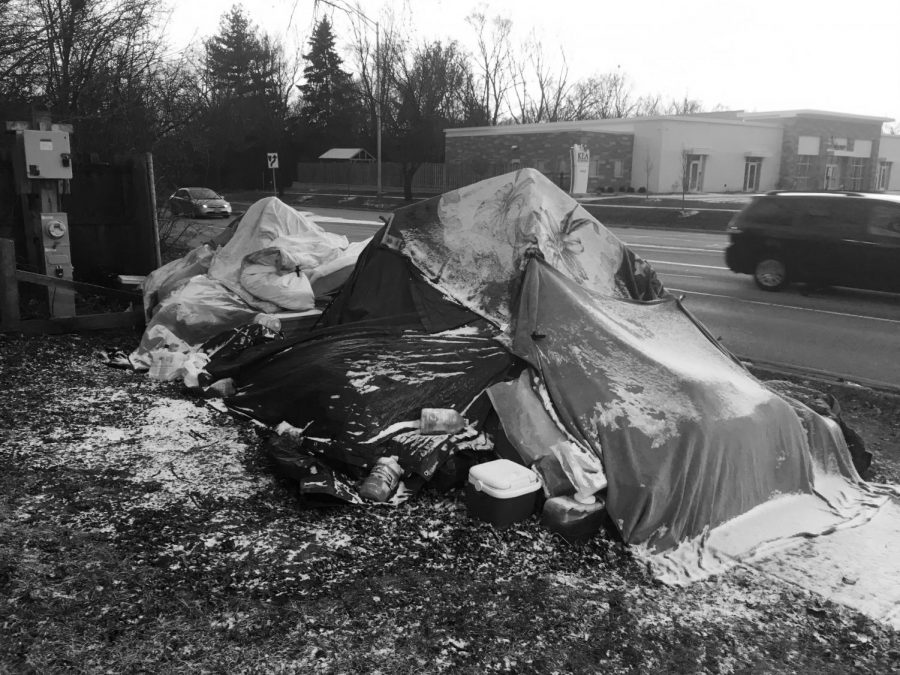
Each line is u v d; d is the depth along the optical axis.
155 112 13.96
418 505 4.38
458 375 4.98
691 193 39.97
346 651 3.04
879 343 9.47
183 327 7.05
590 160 39.12
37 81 12.18
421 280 5.89
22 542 3.63
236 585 3.44
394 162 47.91
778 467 4.49
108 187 9.91
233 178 53.91
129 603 3.24
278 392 5.35
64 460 4.67
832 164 46.28
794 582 3.78
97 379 6.41
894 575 3.86
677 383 4.46
